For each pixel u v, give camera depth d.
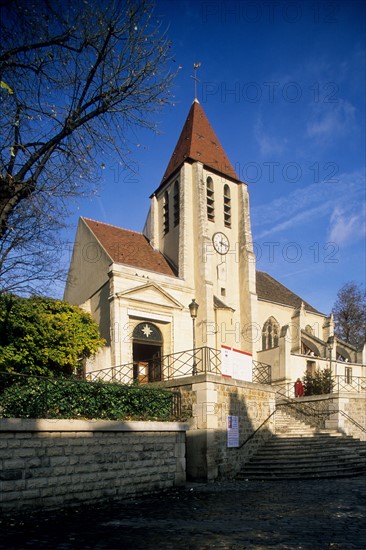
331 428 22.17
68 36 10.66
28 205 10.82
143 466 12.40
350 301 48.72
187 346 26.31
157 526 8.21
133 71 11.70
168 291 26.39
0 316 16.70
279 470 16.48
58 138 10.92
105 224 30.58
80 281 29.20
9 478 9.22
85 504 10.57
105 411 11.99
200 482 14.96
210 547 6.69
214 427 15.65
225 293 29.77
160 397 14.33
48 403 10.53
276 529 7.88
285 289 42.84
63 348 19.11
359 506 10.14
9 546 6.75
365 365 34.84
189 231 29.23
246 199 32.16
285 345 29.89
